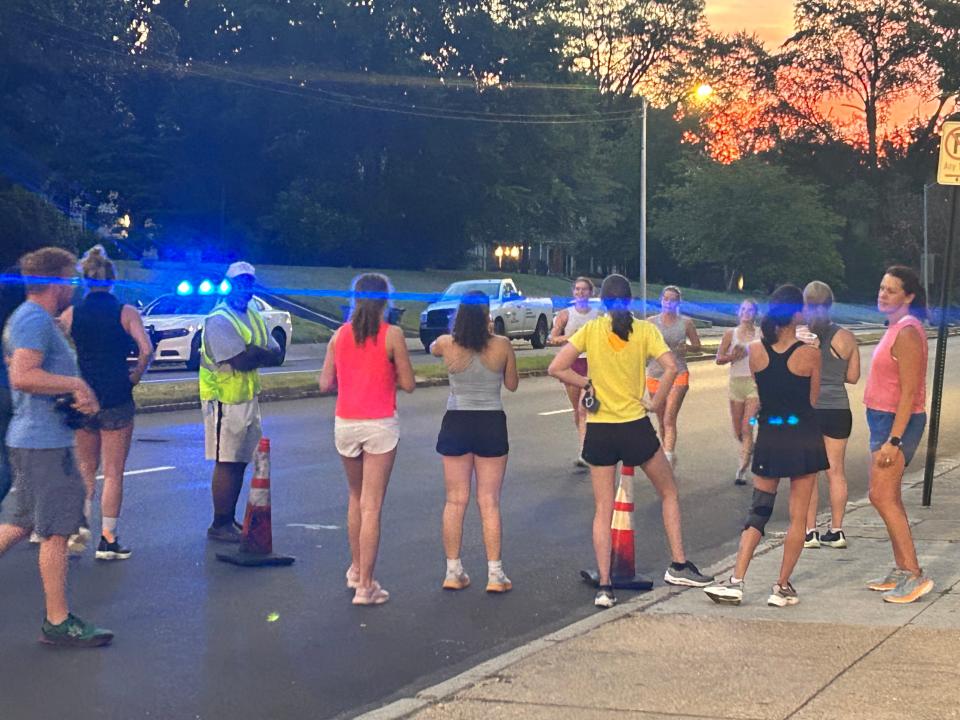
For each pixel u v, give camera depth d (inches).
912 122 3575.3
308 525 409.1
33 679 246.4
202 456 563.5
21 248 1528.1
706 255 2856.8
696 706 216.5
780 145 3577.8
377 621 294.4
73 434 268.8
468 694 226.7
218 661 260.5
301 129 2476.6
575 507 456.4
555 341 544.4
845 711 211.0
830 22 3454.7
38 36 1592.0
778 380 289.7
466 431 324.2
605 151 3479.3
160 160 2400.3
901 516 299.9
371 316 310.2
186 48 2454.5
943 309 443.2
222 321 371.9
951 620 275.7
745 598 302.5
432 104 2471.7
